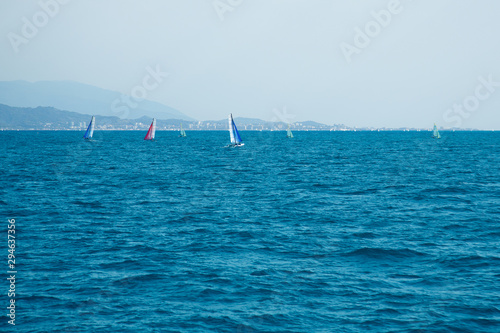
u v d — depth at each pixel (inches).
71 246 1630.2
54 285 1240.2
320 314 1071.6
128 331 989.2
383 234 1817.2
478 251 1553.9
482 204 2492.6
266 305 1119.6
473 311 1077.1
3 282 1261.1
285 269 1382.9
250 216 2187.5
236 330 995.9
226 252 1567.4
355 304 1124.5
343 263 1445.6
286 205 2492.6
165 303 1130.7
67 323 1021.2
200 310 1091.9
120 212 2284.7
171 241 1711.4
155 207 2429.9
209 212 2288.4
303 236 1788.9
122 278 1298.0
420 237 1761.8
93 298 1157.1
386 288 1224.2
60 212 2263.8
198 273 1341.0
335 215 2207.2
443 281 1272.1
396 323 1023.0
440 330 989.8
